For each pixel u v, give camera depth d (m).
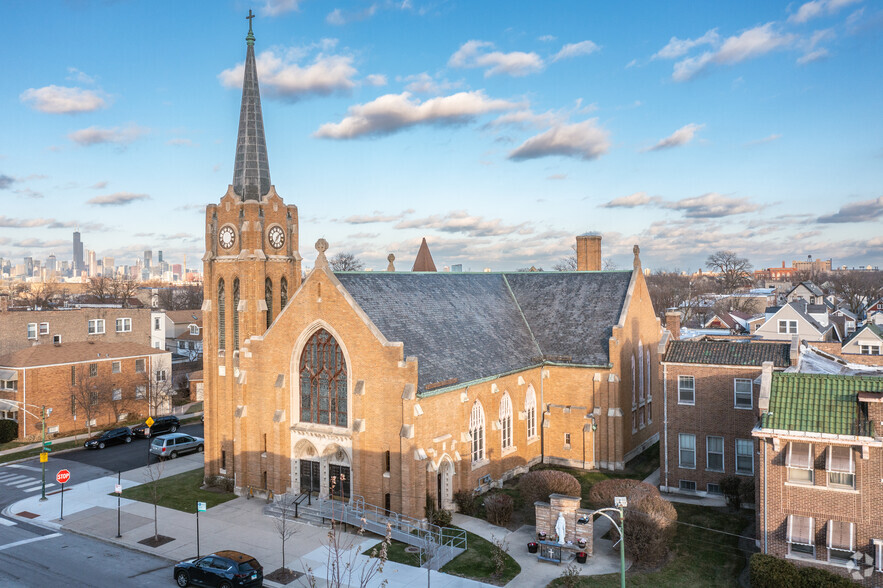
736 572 32.19
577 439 50.69
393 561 33.50
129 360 72.69
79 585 31.20
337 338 40.06
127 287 195.88
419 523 36.75
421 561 33.38
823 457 29.52
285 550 35.19
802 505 30.03
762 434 30.41
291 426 42.09
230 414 46.59
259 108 48.38
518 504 42.16
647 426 57.59
